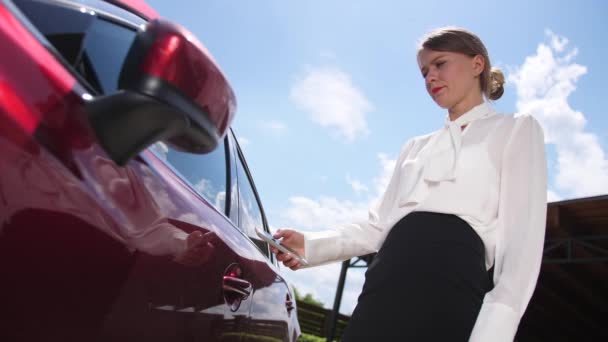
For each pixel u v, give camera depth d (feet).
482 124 4.19
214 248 4.25
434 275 3.47
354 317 3.62
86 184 2.66
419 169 4.15
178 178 4.08
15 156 2.28
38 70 2.59
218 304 4.31
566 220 32.12
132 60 2.41
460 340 3.30
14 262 2.24
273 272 6.77
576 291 43.50
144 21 4.21
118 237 2.85
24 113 2.39
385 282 3.57
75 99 2.73
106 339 2.83
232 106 2.65
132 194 3.09
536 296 47.55
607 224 31.94
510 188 3.90
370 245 4.86
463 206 3.84
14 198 2.24
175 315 3.54
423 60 4.50
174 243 3.50
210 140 2.59
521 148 3.97
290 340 7.42
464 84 4.34
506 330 3.37
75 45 3.12
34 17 2.90
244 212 6.42
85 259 2.61
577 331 51.03
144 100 2.33
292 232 4.99
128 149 2.44
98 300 2.73
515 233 3.75
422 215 3.86
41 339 2.42
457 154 4.02
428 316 3.33
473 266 3.59
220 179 5.55
